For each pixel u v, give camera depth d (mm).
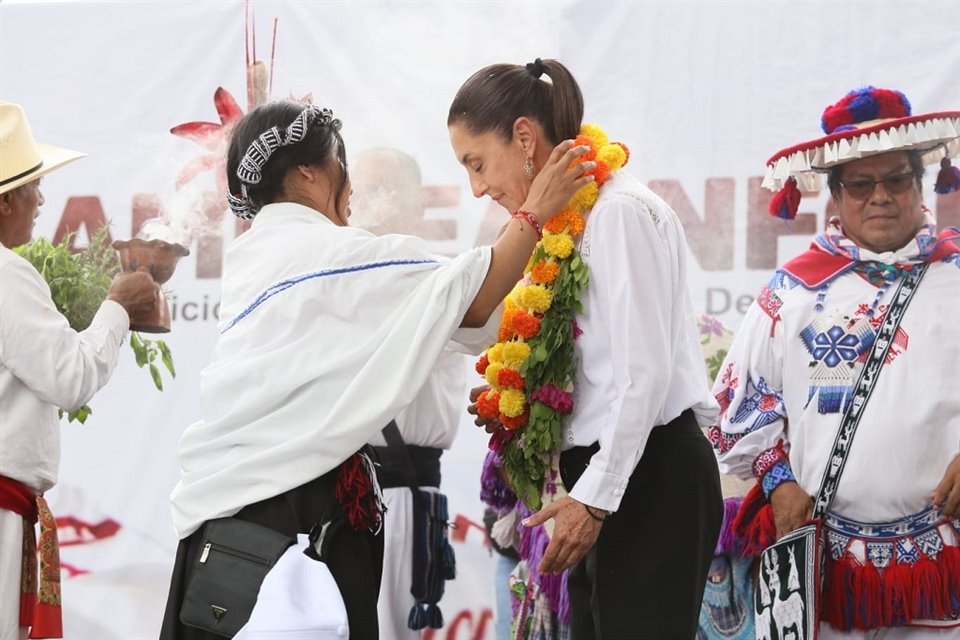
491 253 3240
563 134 3459
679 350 3445
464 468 5398
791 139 5254
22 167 4289
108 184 5766
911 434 4242
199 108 5734
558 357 3332
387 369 3117
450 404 5215
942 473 4238
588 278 3301
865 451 4266
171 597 3199
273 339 3182
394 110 5578
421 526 5059
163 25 5766
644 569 3287
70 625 5559
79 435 5648
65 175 5789
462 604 5332
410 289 3209
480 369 3580
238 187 3414
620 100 5379
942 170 4637
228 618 3021
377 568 3316
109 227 5758
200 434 3201
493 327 3574
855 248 4516
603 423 3287
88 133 5793
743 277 5289
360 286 3168
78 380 4141
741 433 4504
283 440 3121
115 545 5586
